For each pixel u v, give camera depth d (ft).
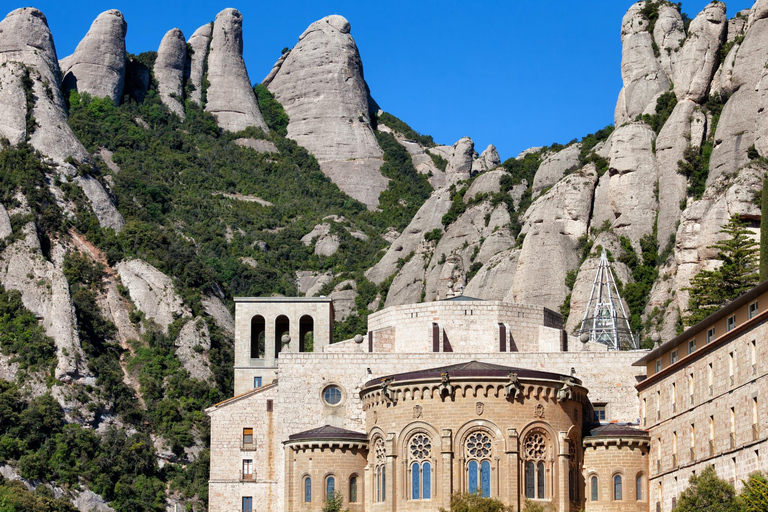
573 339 360.28
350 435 318.45
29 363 567.18
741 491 257.14
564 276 636.07
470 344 349.41
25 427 515.09
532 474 298.97
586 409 333.83
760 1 630.33
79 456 517.55
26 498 449.06
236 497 346.13
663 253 611.06
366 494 313.32
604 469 311.27
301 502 315.17
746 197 552.00
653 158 646.33
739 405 263.90
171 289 651.66
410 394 303.89
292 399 337.31
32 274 616.39
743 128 601.21
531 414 300.40
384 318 361.92
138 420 561.02
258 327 422.41
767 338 252.62
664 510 301.22
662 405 309.83
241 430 351.05
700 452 282.77
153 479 523.70
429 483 298.15
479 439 297.74
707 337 288.92
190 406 577.84
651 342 551.18
